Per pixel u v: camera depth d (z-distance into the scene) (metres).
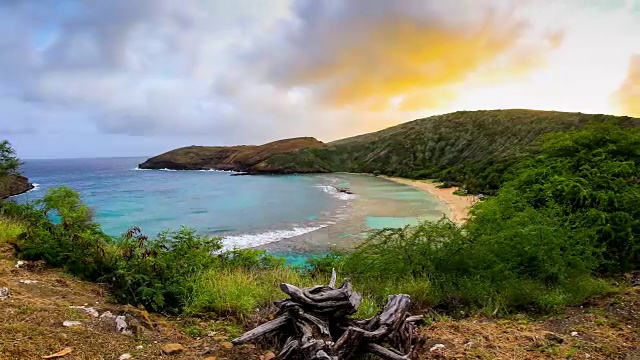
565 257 6.40
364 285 6.65
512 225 7.25
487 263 6.63
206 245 7.68
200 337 4.19
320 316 3.73
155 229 23.27
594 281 6.27
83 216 8.26
